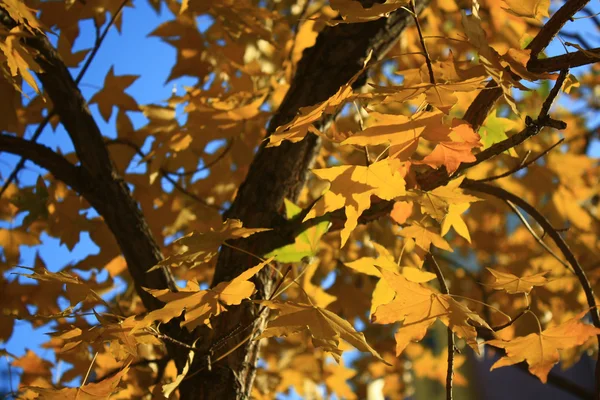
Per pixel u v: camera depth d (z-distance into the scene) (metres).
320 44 2.18
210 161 2.56
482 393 6.87
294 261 1.92
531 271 2.99
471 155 1.66
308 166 2.07
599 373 1.87
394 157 1.65
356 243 2.85
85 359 2.35
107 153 2.16
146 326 1.69
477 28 1.62
